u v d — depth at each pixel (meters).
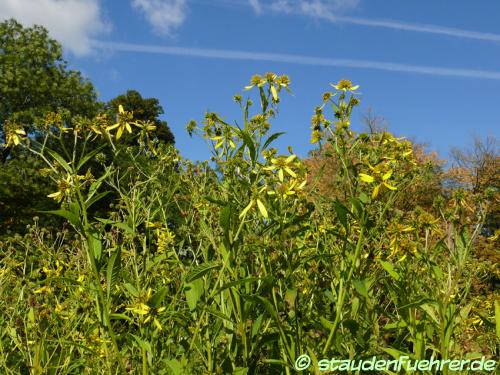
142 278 3.90
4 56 21.28
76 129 3.51
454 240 3.18
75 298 3.87
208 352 3.20
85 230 3.02
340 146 3.57
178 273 4.07
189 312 3.42
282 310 3.44
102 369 3.52
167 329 3.57
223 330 3.42
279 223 3.33
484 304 4.18
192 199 4.07
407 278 3.31
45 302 3.91
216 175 4.03
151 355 3.19
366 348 3.13
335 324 3.02
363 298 3.37
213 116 4.08
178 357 3.57
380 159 3.38
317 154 4.02
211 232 3.41
